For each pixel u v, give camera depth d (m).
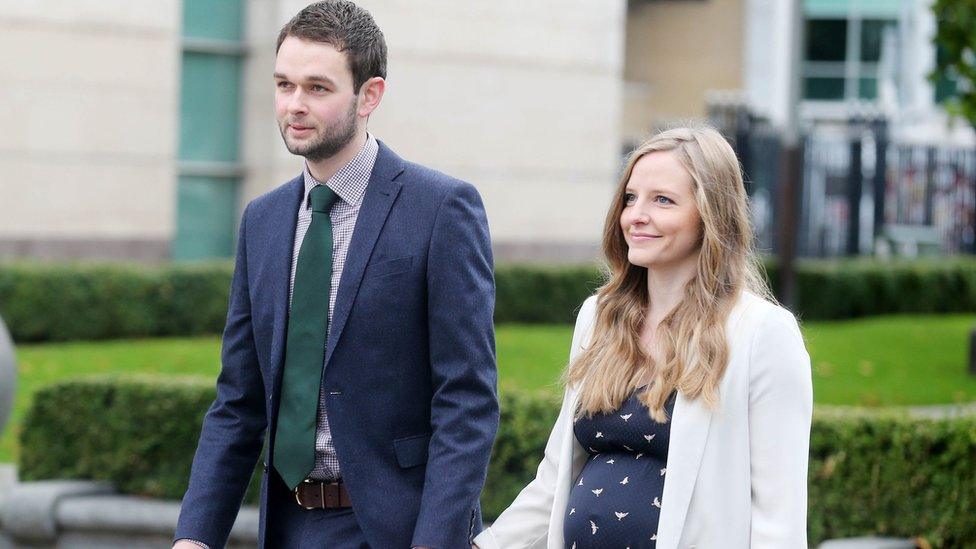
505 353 22.53
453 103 31.95
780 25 64.69
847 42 64.00
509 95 32.62
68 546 14.07
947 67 23.39
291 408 7.34
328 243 7.41
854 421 12.18
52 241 27.44
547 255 33.38
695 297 6.67
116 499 14.16
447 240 7.31
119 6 27.86
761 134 37.66
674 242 6.72
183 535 7.50
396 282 7.29
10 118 26.94
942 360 24.42
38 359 22.41
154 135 28.42
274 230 7.60
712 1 66.12
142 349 23.78
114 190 28.08
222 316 26.67
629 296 7.00
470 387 7.27
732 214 6.69
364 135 7.45
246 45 30.02
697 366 6.48
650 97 66.69
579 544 6.70
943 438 11.97
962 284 34.62
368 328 7.27
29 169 27.17
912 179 39.56
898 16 63.44
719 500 6.45
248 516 13.46
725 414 6.48
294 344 7.36
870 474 12.10
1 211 26.88
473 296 7.32
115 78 27.92
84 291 25.36
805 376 6.53
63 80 27.42
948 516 11.84
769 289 6.97
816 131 42.00
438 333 7.28
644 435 6.62
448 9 31.72
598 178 33.88
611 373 6.77
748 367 6.50
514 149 32.78
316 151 7.21
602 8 33.59
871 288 33.12
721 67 66.25
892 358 24.41
